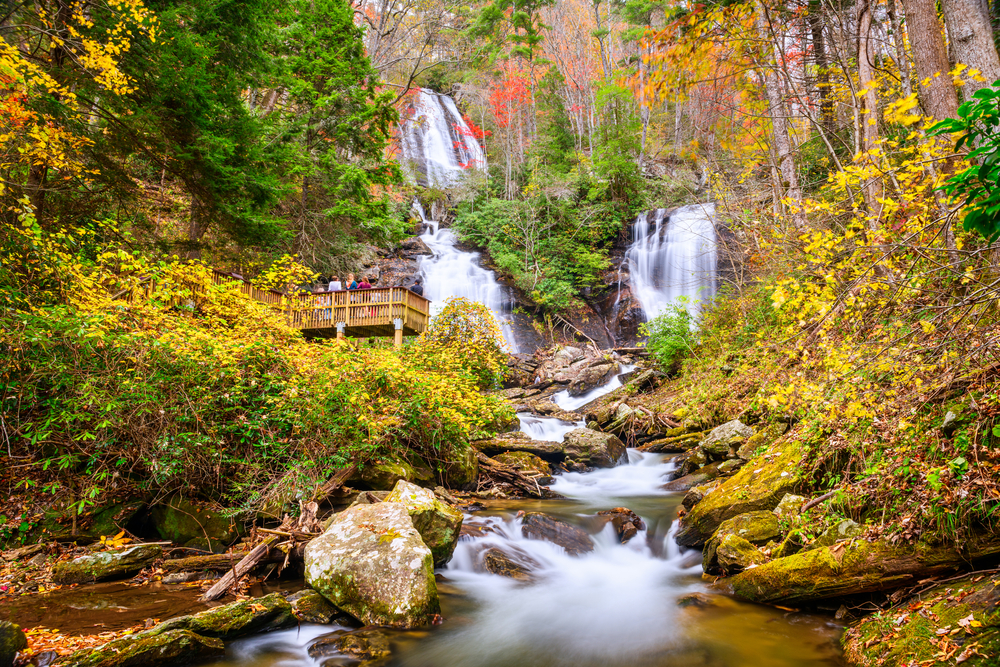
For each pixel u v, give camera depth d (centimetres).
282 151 1496
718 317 1433
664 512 770
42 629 396
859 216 528
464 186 3250
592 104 3497
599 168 2958
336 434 719
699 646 403
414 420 839
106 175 980
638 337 2359
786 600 443
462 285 2591
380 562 474
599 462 1097
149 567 540
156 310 687
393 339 1479
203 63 1003
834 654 372
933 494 392
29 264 673
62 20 887
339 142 1833
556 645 424
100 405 579
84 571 507
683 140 3045
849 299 464
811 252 522
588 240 2831
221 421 678
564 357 2047
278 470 695
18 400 584
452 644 423
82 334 571
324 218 1825
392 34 2988
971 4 503
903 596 383
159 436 614
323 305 1409
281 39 1733
